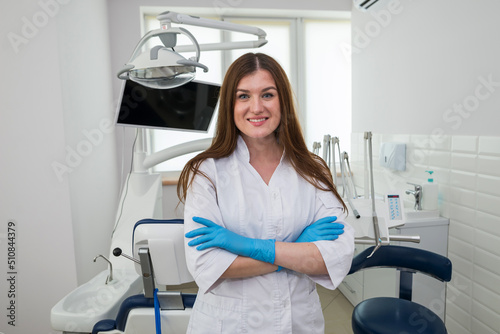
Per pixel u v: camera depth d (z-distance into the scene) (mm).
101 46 2855
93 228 2508
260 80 956
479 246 1977
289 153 1049
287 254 906
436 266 1501
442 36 2244
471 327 2053
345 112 3734
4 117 1984
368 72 3166
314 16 3541
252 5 3270
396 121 2766
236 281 979
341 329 2402
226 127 1040
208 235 909
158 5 3158
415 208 2324
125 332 1260
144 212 2059
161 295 1206
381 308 1506
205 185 987
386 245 1553
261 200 1010
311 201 1047
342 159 1621
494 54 1859
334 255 926
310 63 3646
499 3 1822
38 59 1981
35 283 2088
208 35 3465
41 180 2043
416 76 2512
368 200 1534
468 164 2045
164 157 2150
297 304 1010
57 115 2025
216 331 975
